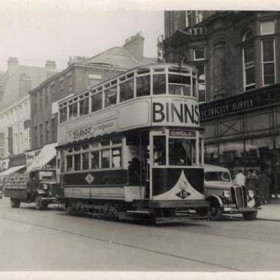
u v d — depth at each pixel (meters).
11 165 41.97
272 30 23.30
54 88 34.91
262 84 23.41
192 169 15.35
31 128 38.97
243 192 17.38
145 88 15.68
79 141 19.89
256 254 9.22
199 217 15.30
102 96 18.34
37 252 9.79
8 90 44.56
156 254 9.31
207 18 26.56
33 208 26.66
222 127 25.16
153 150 15.05
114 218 18.20
